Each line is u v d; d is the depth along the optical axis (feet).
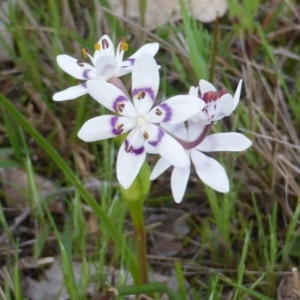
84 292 0.63
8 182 0.73
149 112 0.51
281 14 0.94
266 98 0.85
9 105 0.56
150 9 0.91
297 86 0.84
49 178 0.78
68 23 0.87
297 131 0.82
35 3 0.92
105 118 0.51
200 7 0.91
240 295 0.67
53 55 0.85
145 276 0.61
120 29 0.85
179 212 0.77
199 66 0.76
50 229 0.73
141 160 0.51
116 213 0.70
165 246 0.74
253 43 0.87
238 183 0.75
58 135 0.80
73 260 0.70
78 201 0.69
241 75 0.84
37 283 0.68
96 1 0.86
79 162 0.78
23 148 0.79
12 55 0.84
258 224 0.73
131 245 0.69
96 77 0.55
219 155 0.78
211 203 0.70
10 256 0.70
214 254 0.71
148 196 0.78
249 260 0.71
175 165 0.50
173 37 0.89
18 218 0.73
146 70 0.51
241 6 0.88
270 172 0.76
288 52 0.88
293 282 0.67
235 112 0.81
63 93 0.54
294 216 0.68
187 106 0.51
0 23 0.89
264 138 0.77
